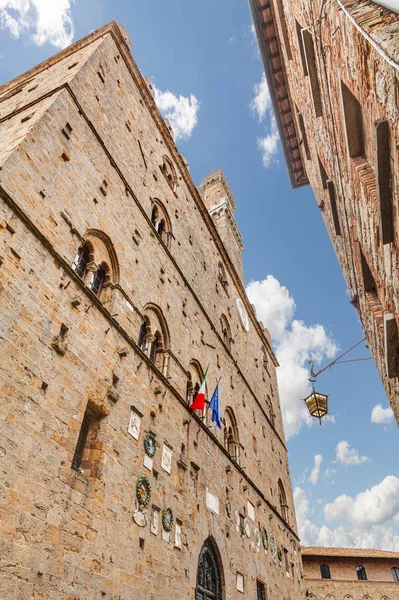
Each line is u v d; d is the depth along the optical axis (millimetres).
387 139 7973
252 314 39781
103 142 17203
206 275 28562
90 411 12820
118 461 12984
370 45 7668
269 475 30875
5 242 10641
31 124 13430
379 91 7836
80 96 16875
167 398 17484
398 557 54031
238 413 27625
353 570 53938
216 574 18281
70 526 10359
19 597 8430
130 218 18250
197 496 18031
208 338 25297
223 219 46000
